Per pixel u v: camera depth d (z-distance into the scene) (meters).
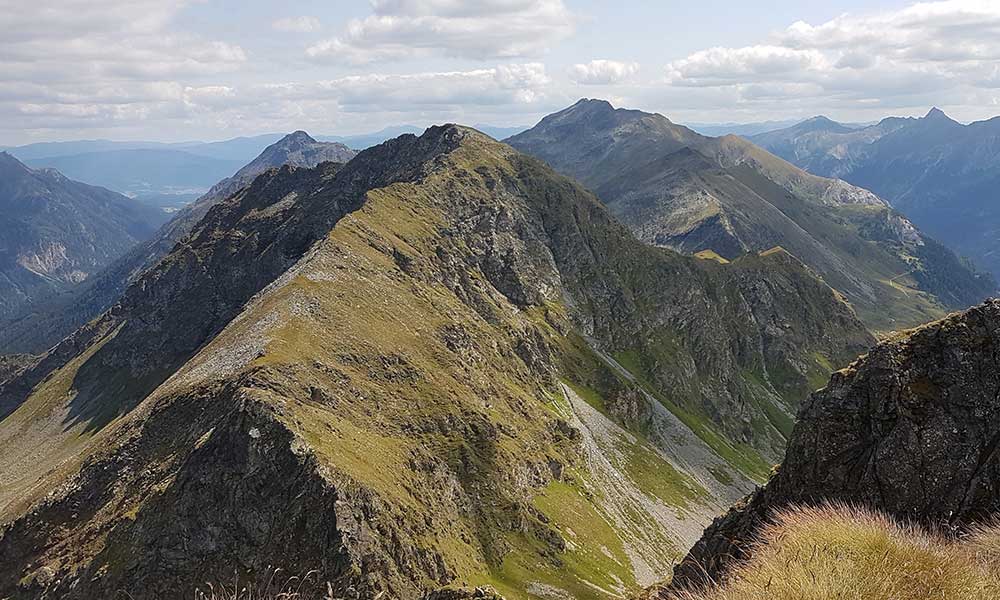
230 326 139.38
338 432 102.19
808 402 47.19
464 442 126.19
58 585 89.81
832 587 20.36
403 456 111.25
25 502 109.12
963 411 39.69
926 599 20.34
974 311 42.25
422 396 130.12
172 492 92.31
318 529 84.62
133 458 106.88
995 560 22.80
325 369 118.06
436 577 91.81
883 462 40.69
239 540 86.44
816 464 44.16
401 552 88.81
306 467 89.12
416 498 103.88
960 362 40.97
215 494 90.00
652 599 46.38
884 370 43.19
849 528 23.33
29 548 99.62
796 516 25.75
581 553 125.50
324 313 135.50
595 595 113.25
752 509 46.44
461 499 117.00
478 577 102.25
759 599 21.02
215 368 118.31
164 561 86.62
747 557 30.48
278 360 112.38
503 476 126.44
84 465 109.19
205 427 103.81
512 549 116.50
